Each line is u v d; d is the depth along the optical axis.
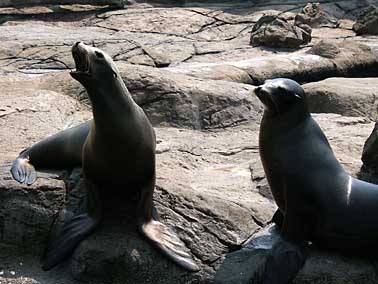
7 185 9.91
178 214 9.77
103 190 9.70
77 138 10.26
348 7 31.41
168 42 23.89
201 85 15.21
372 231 8.88
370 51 23.14
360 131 14.01
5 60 19.89
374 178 11.19
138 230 9.45
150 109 14.55
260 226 9.81
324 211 8.95
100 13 28.45
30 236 9.84
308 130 9.10
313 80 21.73
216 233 9.55
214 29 27.19
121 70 15.09
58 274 9.41
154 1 31.02
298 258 8.94
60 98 14.70
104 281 9.26
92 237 9.45
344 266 8.96
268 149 9.12
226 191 10.79
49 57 20.14
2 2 28.30
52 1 28.78
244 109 14.99
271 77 20.64
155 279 9.16
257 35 24.89
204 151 12.84
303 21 28.30
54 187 10.00
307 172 8.93
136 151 9.25
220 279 8.98
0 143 12.12
